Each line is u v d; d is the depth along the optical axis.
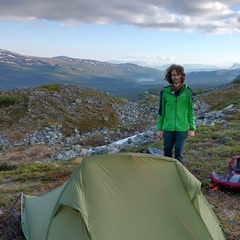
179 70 3.79
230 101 21.14
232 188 4.24
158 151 4.44
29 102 22.08
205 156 6.23
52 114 21.14
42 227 2.96
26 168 7.02
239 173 4.37
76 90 26.59
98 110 24.16
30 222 3.28
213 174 4.55
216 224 3.10
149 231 2.67
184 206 2.89
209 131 9.17
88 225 2.60
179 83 3.86
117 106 26.73
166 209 2.83
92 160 2.92
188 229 2.75
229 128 9.82
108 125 22.27
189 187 2.97
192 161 5.87
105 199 2.75
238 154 6.15
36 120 19.97
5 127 18.97
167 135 4.07
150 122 21.23
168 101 3.97
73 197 2.72
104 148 10.07
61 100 23.83
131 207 2.77
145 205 2.81
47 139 17.59
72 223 2.69
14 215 3.83
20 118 20.03
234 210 3.80
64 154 11.50
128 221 2.69
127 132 17.98
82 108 23.67
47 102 22.66
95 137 16.75
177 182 3.03
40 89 24.95
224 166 5.35
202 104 26.05
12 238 3.33
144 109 28.03
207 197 4.17
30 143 16.72
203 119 14.12
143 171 3.00
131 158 3.02
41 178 5.95
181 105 3.93
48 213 3.04
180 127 3.96
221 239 2.95
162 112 4.05
